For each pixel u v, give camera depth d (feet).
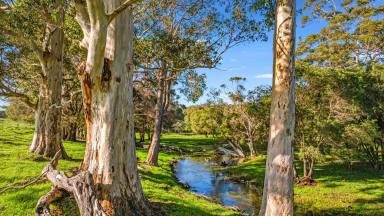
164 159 113.91
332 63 134.00
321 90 75.10
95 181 27.99
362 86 78.74
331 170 87.71
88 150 29.01
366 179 76.02
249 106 94.73
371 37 124.47
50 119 59.36
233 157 138.41
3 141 88.89
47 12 46.50
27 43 57.62
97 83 27.17
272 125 28.78
